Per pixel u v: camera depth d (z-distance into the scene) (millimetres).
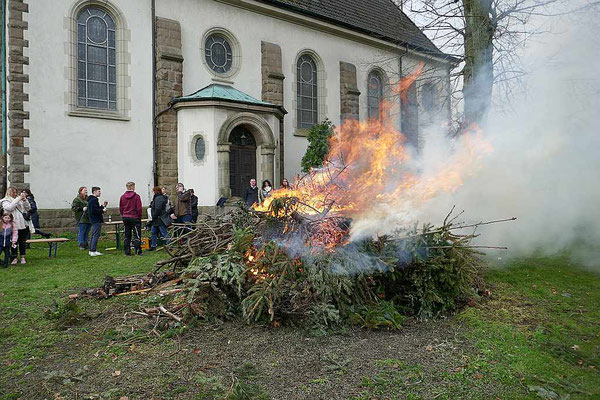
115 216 14859
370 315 4551
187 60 16547
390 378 3400
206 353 3900
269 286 4418
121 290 5957
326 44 20969
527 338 4289
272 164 17094
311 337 4285
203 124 15562
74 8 14242
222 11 17469
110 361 3756
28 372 3582
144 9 15625
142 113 15555
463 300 5402
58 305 5184
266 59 18484
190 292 4613
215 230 5828
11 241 8625
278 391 3203
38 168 13641
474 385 3316
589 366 3764
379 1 25797
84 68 14688
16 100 13250
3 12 13922
